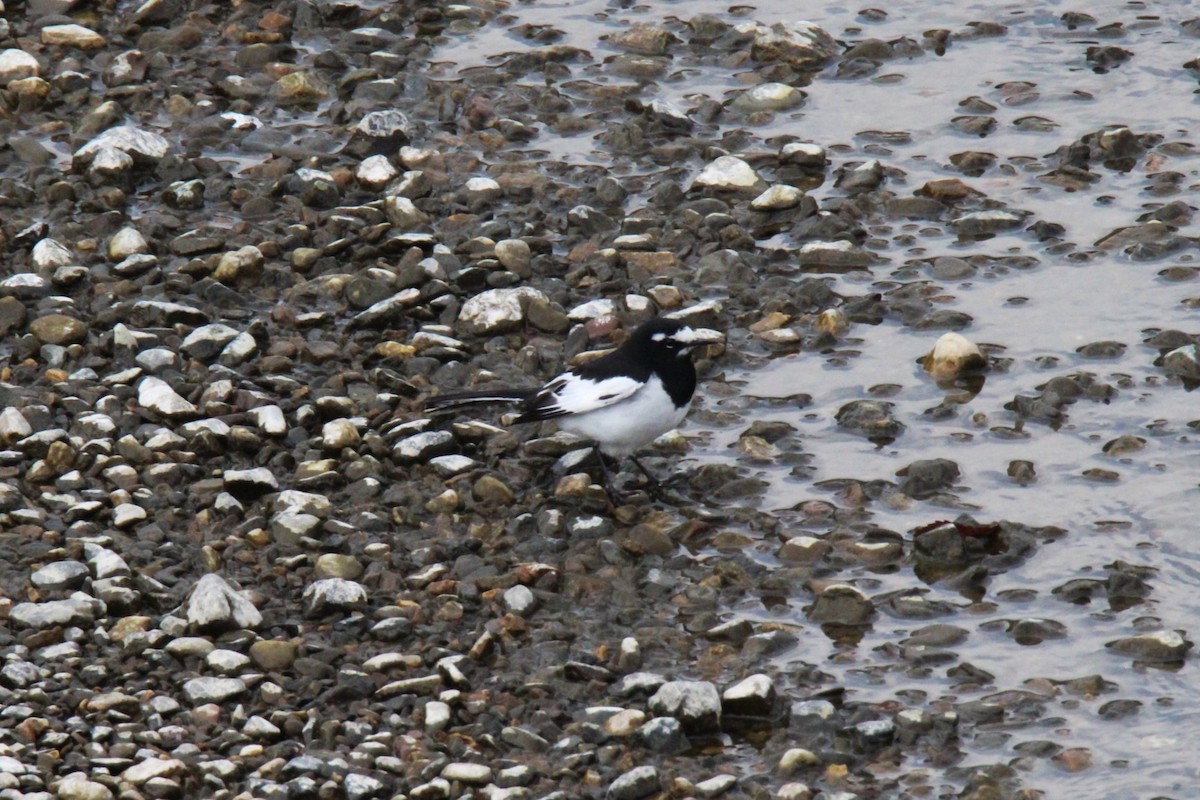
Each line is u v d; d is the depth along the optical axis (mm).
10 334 16312
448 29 22734
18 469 14234
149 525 13617
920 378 15789
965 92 20922
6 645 12148
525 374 15805
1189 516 13617
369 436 14711
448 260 17453
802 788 10781
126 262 17156
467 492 14234
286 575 13109
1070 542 13422
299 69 21438
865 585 13031
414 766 11039
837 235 17984
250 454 14641
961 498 14031
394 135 19734
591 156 19703
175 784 10727
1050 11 22844
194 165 19141
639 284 17297
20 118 20375
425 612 12672
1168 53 21562
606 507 14117
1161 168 19062
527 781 10945
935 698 11750
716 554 13477
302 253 17453
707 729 11430
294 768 10938
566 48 21906
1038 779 10938
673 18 22922
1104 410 15133
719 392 15719
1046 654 12180
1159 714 11508
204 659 12078
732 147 19797
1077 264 17484
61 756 11078
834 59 21781
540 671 12055
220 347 16000
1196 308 16578
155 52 21625
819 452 14773
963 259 17594
